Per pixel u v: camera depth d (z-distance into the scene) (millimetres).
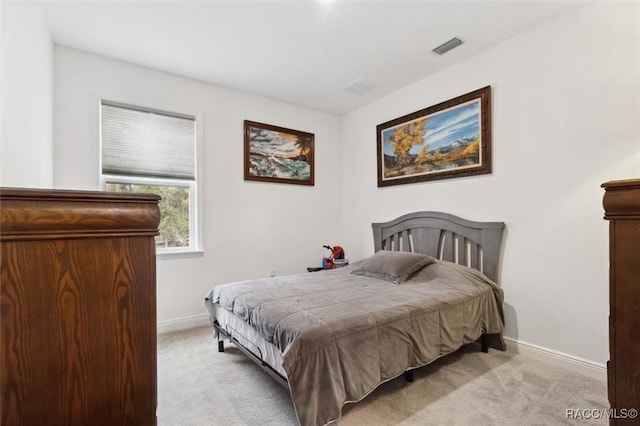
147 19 2250
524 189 2500
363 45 2629
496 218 2678
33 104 1817
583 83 2186
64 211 561
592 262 2148
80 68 2654
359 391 1603
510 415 1707
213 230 3338
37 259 542
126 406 617
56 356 555
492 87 2695
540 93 2402
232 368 2283
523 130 2504
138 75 2926
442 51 2746
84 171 2660
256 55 2775
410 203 3439
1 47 1245
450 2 2111
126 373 618
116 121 2848
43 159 2121
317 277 2846
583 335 2180
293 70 3064
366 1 2088
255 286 2477
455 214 2994
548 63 2355
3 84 1267
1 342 515
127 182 2928
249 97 3602
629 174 1994
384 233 3654
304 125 4055
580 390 1951
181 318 3113
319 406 1480
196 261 3219
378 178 3801
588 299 2160
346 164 4312
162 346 2670
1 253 515
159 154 3061
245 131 3551
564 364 2252
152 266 649
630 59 1992
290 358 1482
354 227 4184
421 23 2342
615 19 2045
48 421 548
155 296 652
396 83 3381
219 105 3393
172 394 1946
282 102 3863
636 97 1972
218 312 2588
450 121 3008
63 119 2572
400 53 2768
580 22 2191
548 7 2184
